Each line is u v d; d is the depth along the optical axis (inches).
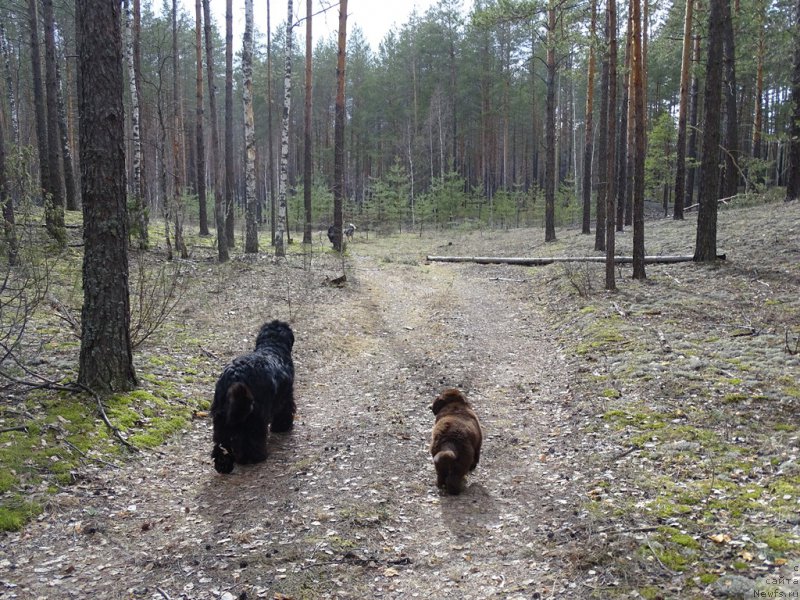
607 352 397.7
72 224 772.6
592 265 731.4
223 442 241.3
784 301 450.6
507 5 799.7
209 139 2171.5
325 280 697.0
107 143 283.0
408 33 1999.3
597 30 952.3
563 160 2427.4
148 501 217.2
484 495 227.5
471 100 1999.3
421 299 657.6
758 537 175.2
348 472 246.8
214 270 684.7
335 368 408.8
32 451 228.8
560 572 169.3
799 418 262.8
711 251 618.5
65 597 157.8
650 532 184.5
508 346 467.8
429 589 165.3
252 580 167.0
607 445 263.7
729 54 973.8
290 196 1581.0
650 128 1568.7
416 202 1684.3
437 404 257.0
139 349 377.7
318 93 2230.6
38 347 342.3
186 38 1401.3
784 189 1003.3
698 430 262.7
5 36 1096.2
